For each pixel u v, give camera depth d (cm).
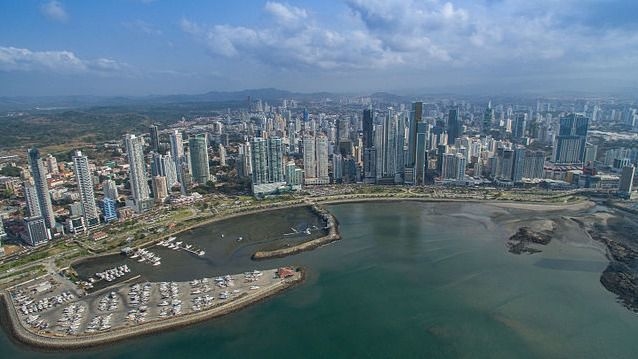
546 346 19350
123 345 19738
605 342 19538
